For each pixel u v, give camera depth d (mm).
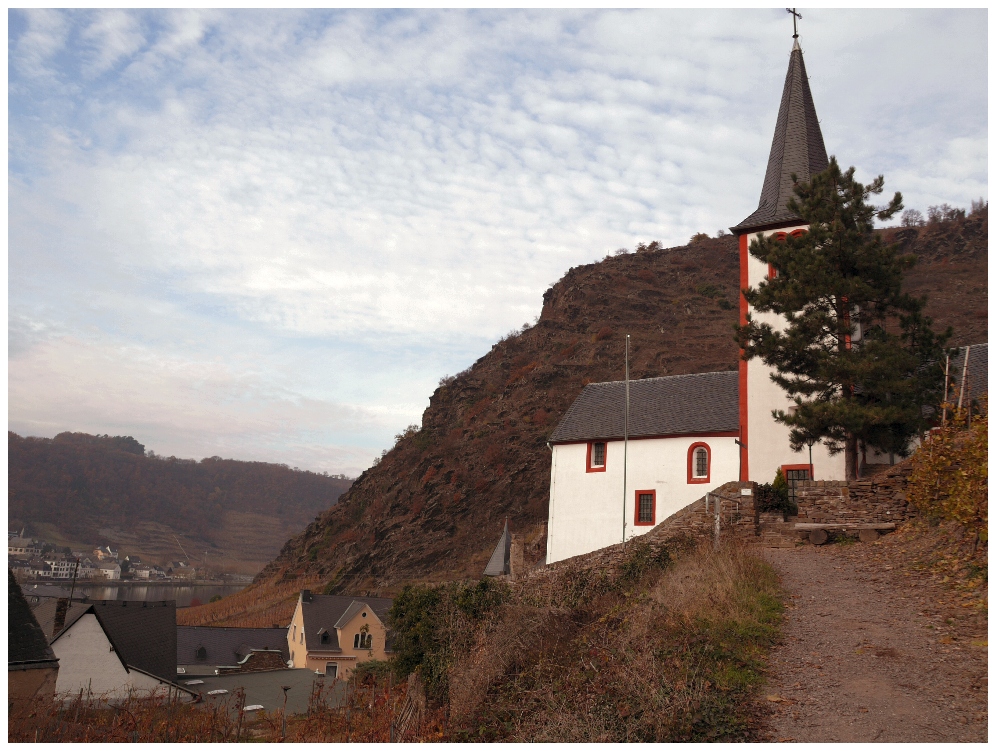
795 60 42219
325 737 18750
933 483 20266
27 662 23094
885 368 26797
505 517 88125
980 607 15516
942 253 123625
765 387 36000
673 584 19000
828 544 23297
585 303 132125
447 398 121375
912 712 12117
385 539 92938
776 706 13031
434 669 22156
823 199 29297
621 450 41062
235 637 63875
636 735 13344
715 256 146250
